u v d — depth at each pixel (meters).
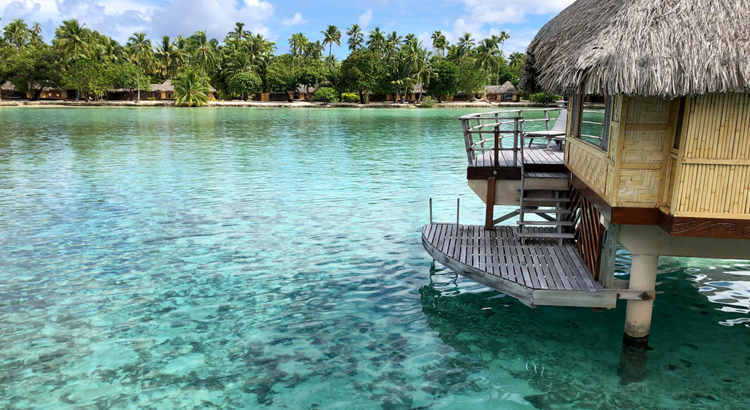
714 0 4.62
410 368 5.80
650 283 5.84
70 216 12.17
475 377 5.62
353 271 8.77
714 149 4.69
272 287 8.08
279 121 47.16
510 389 5.40
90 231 10.94
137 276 8.47
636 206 5.27
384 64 84.06
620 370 5.77
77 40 78.19
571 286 6.16
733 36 4.42
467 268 7.02
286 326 6.79
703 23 4.50
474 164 8.75
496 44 90.56
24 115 52.19
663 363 5.90
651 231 5.64
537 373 5.71
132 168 19.30
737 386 5.45
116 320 6.92
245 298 7.66
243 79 88.50
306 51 118.25
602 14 5.52
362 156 22.97
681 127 4.84
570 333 6.63
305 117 54.34
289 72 94.12
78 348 6.18
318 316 7.09
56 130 35.28
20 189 15.25
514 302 7.59
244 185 16.06
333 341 6.41
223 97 95.62
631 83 4.37
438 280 8.41
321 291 7.94
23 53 81.19
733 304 7.41
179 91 78.69
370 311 7.27
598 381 5.55
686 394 5.32
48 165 19.84
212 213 12.55
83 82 77.00
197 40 92.56
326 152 24.45
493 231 8.78
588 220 6.89
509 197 8.70
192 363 5.87
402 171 18.75
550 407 5.09
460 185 16.02
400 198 14.20
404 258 9.42
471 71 87.00
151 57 97.00
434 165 20.27
